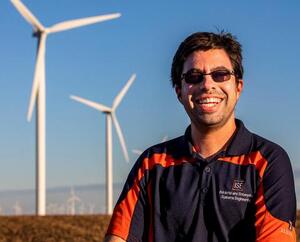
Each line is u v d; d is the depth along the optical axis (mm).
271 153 3842
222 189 3807
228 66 3951
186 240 3838
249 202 3766
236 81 4027
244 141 3900
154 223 3924
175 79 4113
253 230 3744
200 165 3910
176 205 3871
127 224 4000
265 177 3783
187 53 3994
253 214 3756
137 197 4023
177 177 3928
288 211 3719
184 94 3988
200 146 3975
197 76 3932
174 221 3877
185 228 3844
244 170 3822
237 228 3764
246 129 3961
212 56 3939
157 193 3949
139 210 4012
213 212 3793
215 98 3910
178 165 3955
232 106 3961
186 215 3844
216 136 3936
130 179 4086
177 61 4055
